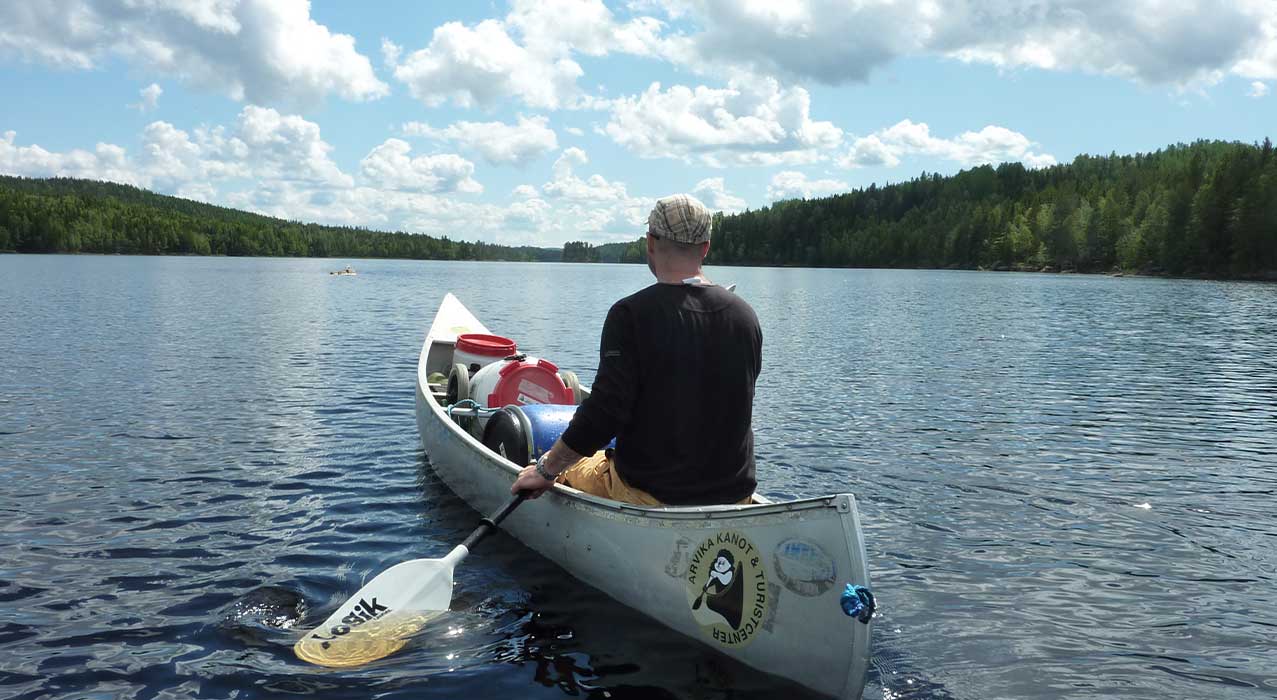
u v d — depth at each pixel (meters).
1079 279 76.69
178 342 14.98
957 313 28.52
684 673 3.17
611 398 3.22
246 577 4.16
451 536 4.80
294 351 14.06
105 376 10.77
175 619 3.65
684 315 3.16
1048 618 3.94
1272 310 31.22
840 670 2.82
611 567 3.76
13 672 3.13
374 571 4.27
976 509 5.73
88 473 6.08
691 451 3.27
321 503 5.45
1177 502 5.95
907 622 3.87
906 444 7.73
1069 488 6.28
